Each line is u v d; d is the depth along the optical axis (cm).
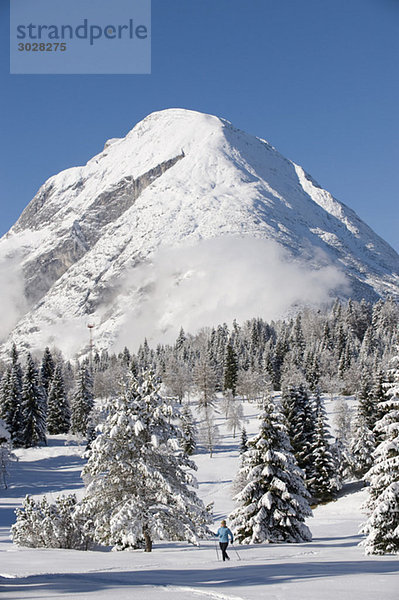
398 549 2634
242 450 9019
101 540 2853
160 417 2894
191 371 19088
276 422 3509
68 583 1519
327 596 1105
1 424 8950
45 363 14025
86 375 12012
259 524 3294
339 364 17788
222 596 1163
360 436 7181
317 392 7125
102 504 2833
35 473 9038
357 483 7194
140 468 2788
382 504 2720
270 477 3397
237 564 2050
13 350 11619
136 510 2764
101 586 1416
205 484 8350
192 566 2028
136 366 16875
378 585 1265
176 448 2858
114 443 2839
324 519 5625
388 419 2931
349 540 3516
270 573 1633
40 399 11056
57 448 10750
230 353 17038
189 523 2864
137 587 1388
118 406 2866
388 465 2808
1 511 6306
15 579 1677
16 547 3147
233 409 12625
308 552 2681
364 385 7331
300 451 6819
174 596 1188
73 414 11769
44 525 3200
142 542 2991
